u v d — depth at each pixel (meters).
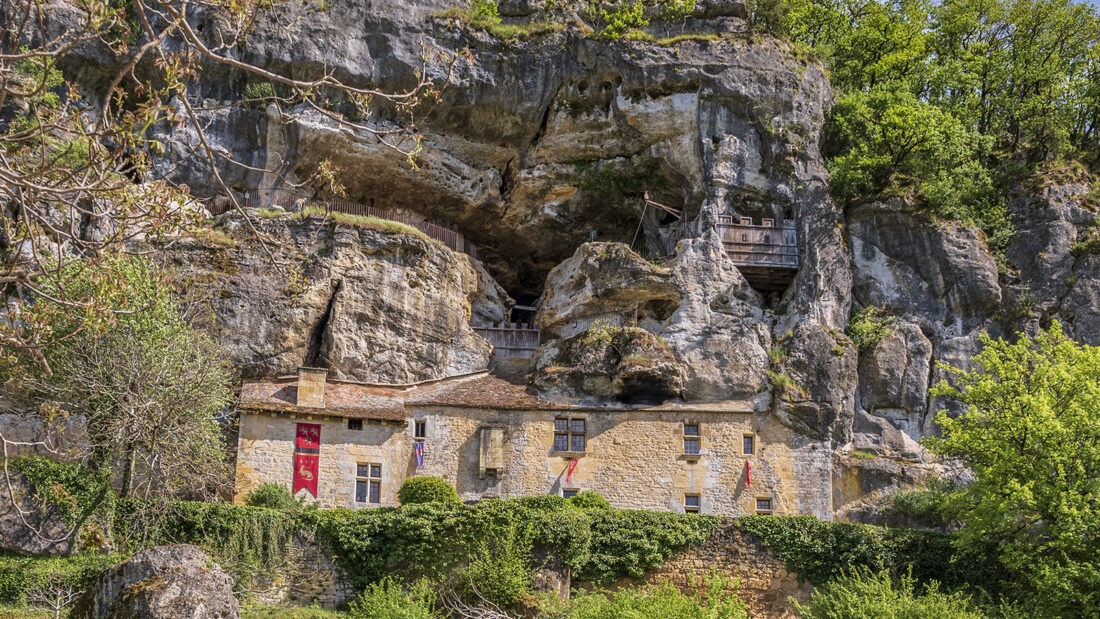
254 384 32.97
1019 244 37.62
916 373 34.94
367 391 33.81
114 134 10.97
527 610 24.02
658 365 33.38
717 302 35.41
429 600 24.17
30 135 10.85
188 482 27.75
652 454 32.91
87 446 26.42
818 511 32.56
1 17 33.16
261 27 37.44
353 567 25.77
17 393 26.50
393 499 31.52
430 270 36.28
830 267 36.75
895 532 27.23
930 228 37.19
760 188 38.06
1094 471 25.64
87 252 11.52
